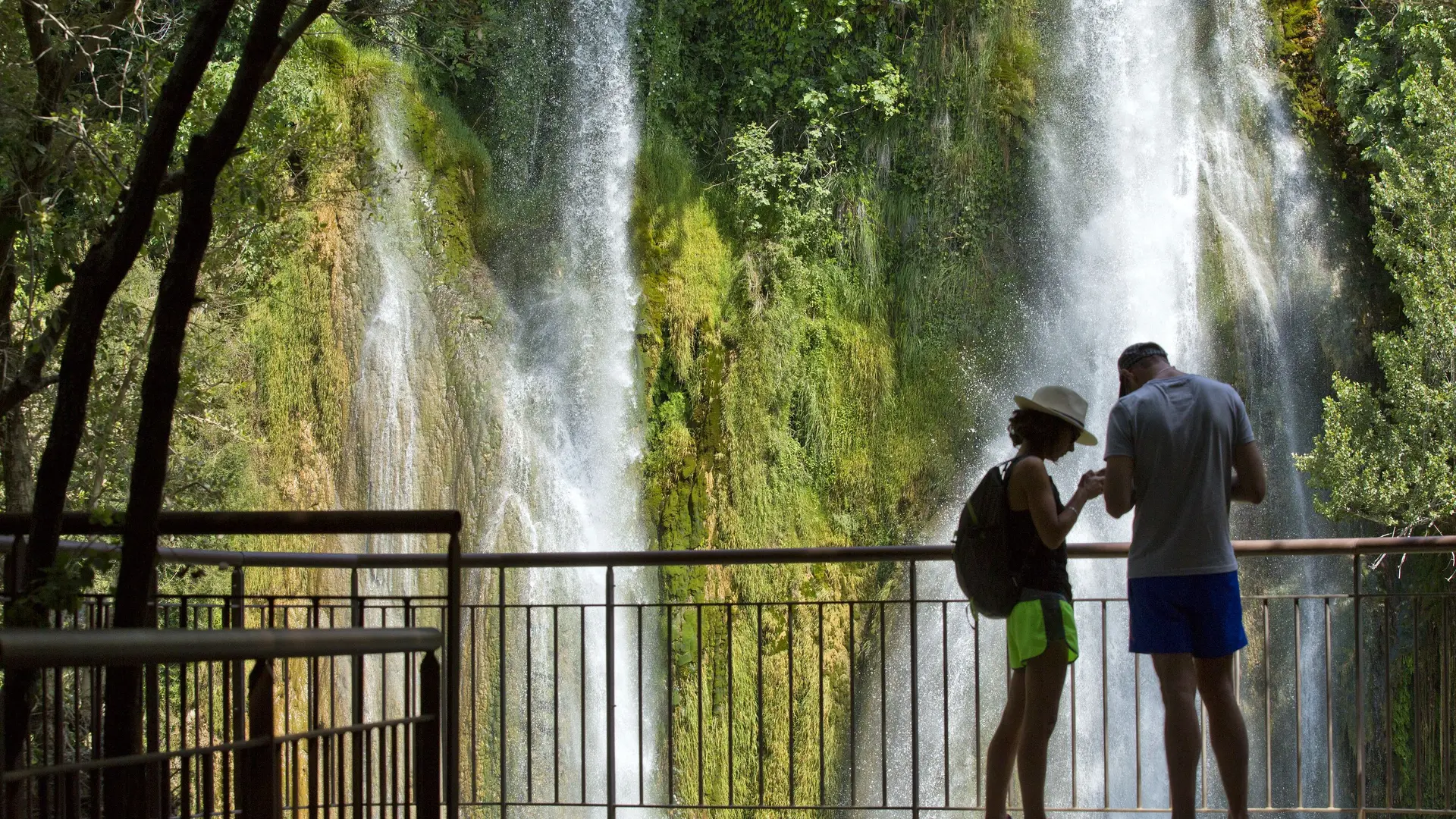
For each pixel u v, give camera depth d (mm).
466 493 17844
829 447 19469
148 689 3682
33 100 5094
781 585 18578
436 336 17922
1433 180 16438
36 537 3281
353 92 17359
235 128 3086
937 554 4984
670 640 5359
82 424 3314
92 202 5270
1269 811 5098
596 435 18750
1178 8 20797
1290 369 20234
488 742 16469
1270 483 19828
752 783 17875
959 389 19812
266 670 2602
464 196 18703
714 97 20391
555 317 19031
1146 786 18031
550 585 17922
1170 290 20109
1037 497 4172
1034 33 20547
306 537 16125
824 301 19719
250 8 13289
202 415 10273
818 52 20203
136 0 5609
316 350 16797
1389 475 16203
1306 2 20766
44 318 5738
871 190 20109
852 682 5145
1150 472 4207
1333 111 20484
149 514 3055
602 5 19859
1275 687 18938
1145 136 20578
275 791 2594
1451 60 16844
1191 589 4145
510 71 19469
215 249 7168
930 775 18156
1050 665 4230
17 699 3102
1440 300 15922
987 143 20250
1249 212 20391
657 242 19359
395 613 16578
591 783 17375
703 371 19250
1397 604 17922
